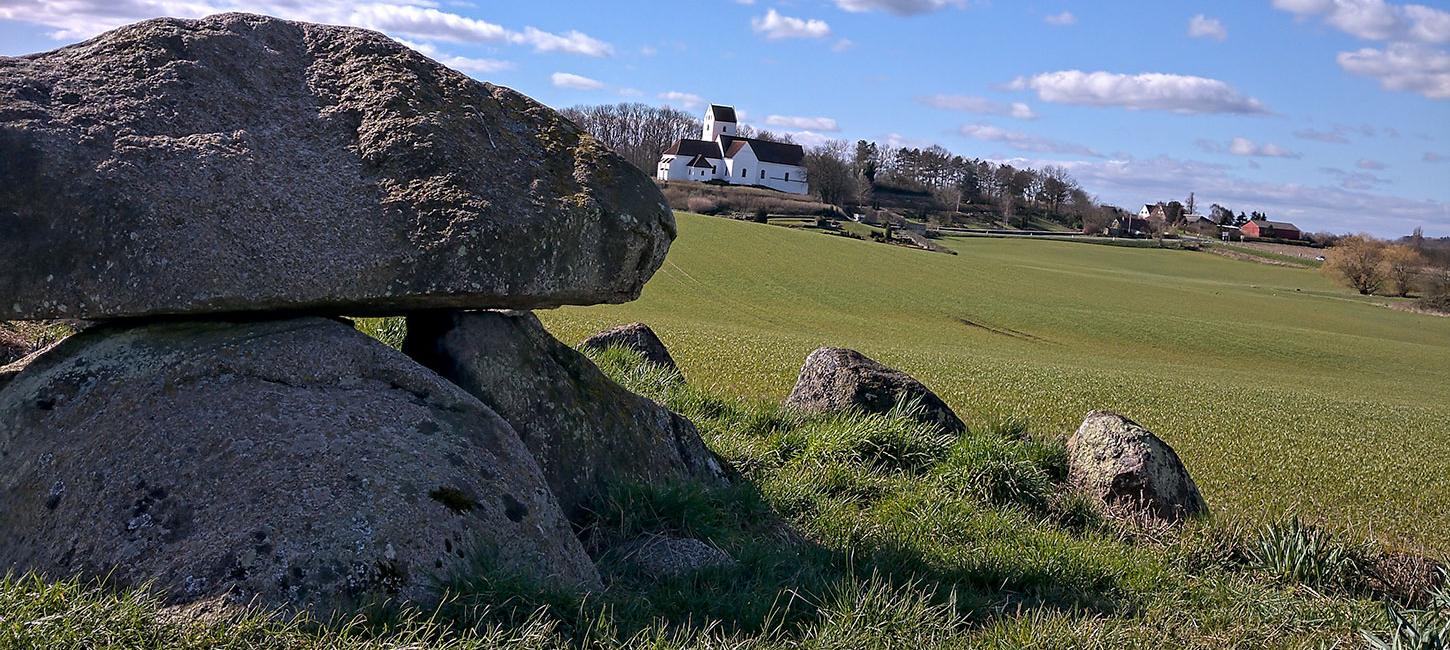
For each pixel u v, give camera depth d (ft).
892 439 32.37
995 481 30.83
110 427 17.63
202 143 19.74
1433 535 43.91
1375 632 21.70
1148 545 28.32
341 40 23.13
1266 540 27.71
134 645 13.33
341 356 19.40
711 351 89.56
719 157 507.30
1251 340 201.67
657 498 22.16
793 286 207.31
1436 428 95.71
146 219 18.53
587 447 23.27
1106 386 102.63
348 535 15.75
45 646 12.86
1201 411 88.63
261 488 16.24
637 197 22.86
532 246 20.79
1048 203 581.12
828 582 19.92
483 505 17.54
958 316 196.34
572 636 16.01
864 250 275.80
